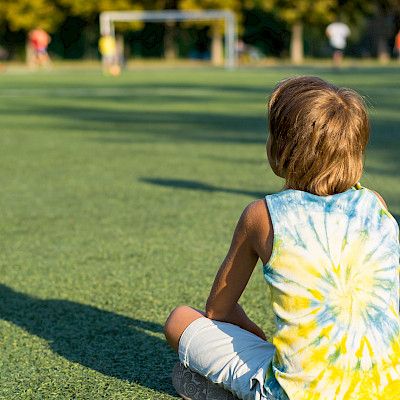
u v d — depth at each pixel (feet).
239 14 177.06
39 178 29.60
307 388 8.27
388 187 27.02
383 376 8.26
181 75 120.06
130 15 151.94
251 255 8.91
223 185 27.81
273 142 8.57
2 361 12.25
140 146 38.93
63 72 138.62
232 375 9.04
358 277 8.32
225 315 9.50
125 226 21.58
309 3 175.83
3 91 84.79
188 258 18.25
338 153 8.24
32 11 171.12
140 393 10.97
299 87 8.43
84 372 11.76
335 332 8.23
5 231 21.15
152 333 13.44
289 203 8.46
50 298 15.48
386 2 183.21
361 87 80.12
